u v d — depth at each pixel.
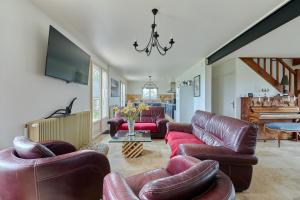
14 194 1.49
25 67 2.46
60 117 3.07
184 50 4.94
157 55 5.52
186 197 0.95
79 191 1.64
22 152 1.58
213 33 3.66
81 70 3.86
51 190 1.51
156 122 5.35
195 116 4.07
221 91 6.58
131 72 9.22
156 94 13.98
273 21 2.84
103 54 5.41
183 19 3.03
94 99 5.62
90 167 1.70
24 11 2.42
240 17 2.96
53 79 3.17
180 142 3.06
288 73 5.55
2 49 2.08
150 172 1.84
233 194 1.00
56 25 3.22
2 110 2.09
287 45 4.27
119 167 3.15
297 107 5.12
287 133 5.22
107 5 2.60
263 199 2.19
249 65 5.48
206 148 2.30
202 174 1.04
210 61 5.59
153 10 2.72
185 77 9.02
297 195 2.28
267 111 5.04
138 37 3.92
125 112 3.93
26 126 2.43
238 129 2.36
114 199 0.97
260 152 4.02
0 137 2.06
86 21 3.14
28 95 2.52
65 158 1.56
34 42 2.64
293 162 3.41
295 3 2.44
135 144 3.62
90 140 4.79
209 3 2.53
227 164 2.23
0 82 2.05
